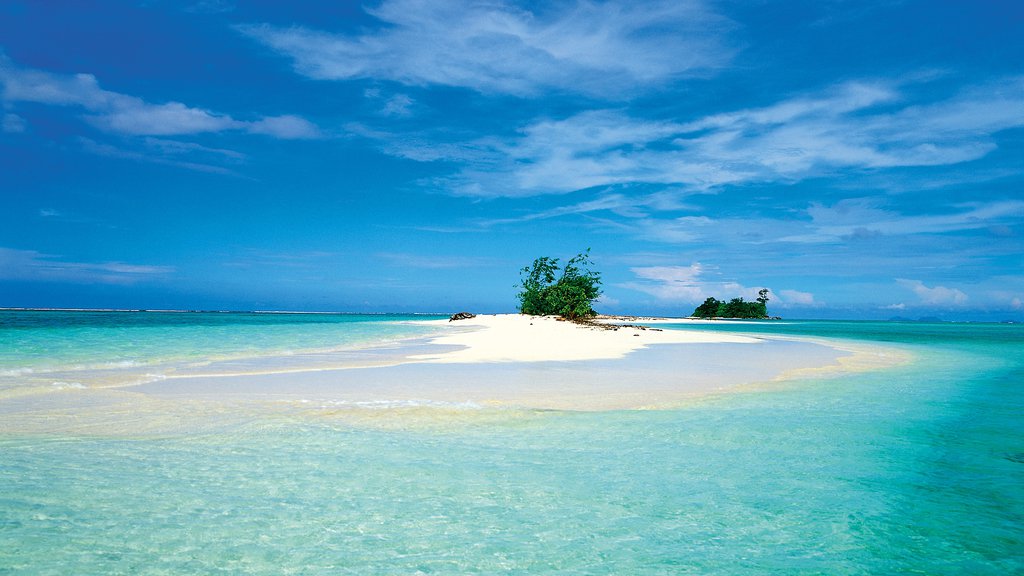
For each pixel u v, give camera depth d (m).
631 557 3.74
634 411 8.57
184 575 3.38
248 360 15.27
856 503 4.74
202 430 7.00
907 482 5.28
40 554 3.60
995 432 7.36
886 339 37.31
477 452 6.17
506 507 4.57
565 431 7.19
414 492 4.89
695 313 159.12
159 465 5.53
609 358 17.33
